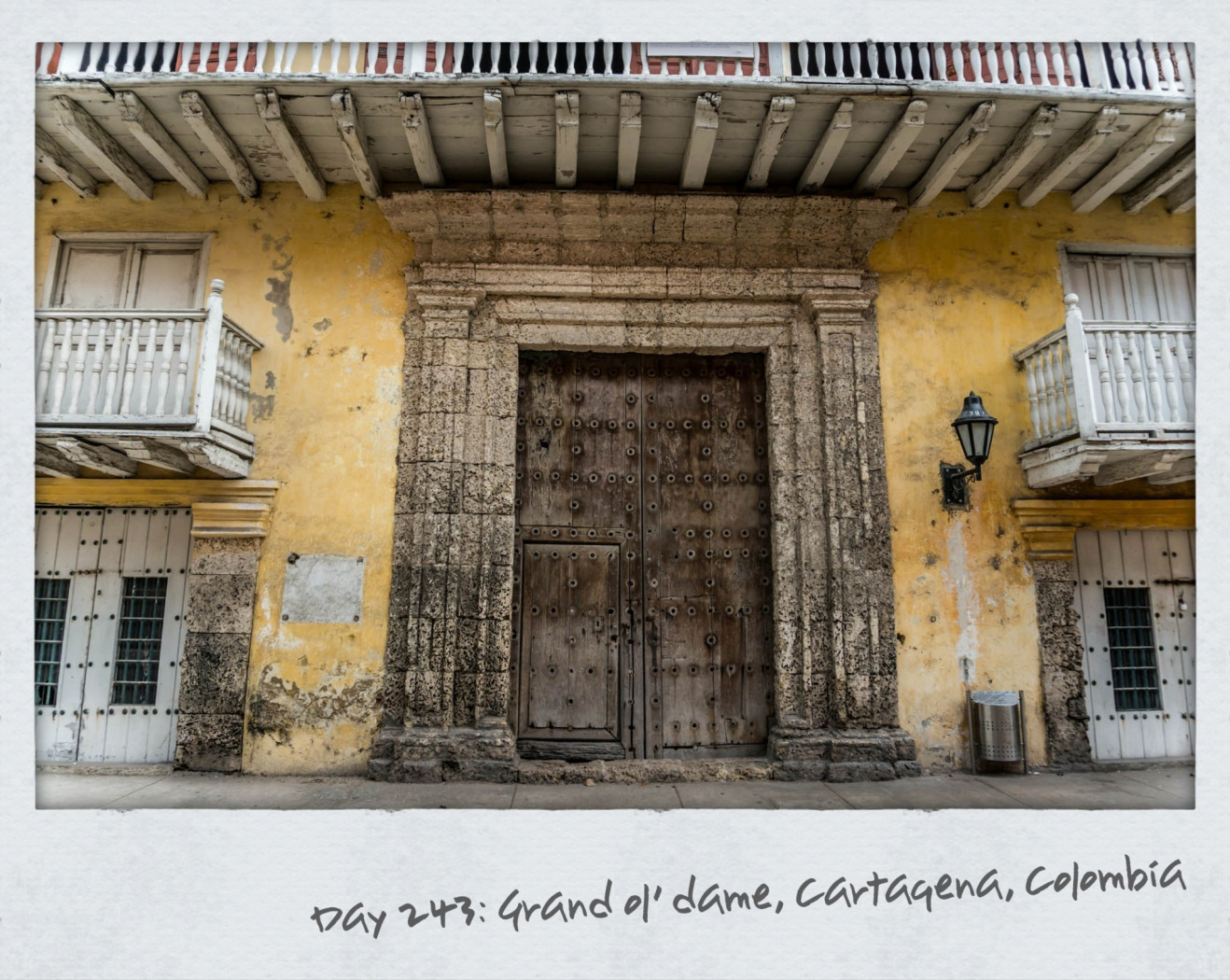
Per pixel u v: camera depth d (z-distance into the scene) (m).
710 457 6.62
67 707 6.05
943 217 6.63
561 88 5.36
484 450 6.21
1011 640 6.14
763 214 6.38
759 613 6.41
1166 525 6.41
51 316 5.36
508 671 5.96
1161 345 5.59
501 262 6.41
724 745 6.18
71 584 6.21
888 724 5.93
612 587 6.39
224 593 5.96
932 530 6.25
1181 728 6.31
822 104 5.55
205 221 6.46
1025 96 5.44
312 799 5.15
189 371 5.42
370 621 5.97
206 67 5.56
